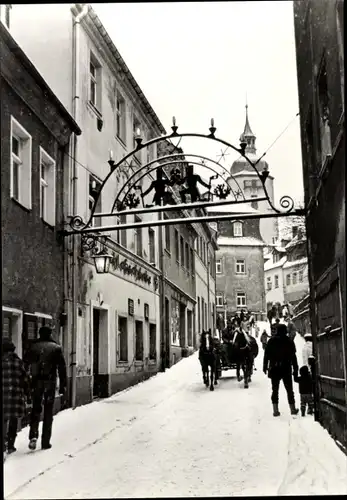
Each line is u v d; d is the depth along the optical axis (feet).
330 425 36.27
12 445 33.32
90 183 61.82
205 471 28.99
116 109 72.43
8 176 40.86
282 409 50.26
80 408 52.19
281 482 26.48
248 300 293.23
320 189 37.29
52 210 50.72
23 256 43.14
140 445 35.88
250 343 75.87
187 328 124.57
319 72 36.22
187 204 52.06
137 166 81.30
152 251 89.30
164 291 93.76
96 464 30.73
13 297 40.91
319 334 40.09
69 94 57.72
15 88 41.96
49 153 50.52
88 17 60.75
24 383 33.04
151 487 26.20
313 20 38.22
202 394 63.72
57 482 27.14
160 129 93.56
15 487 26.16
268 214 49.62
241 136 51.19
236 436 38.09
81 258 55.93
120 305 69.26
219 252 295.28
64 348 51.70
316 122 37.78
